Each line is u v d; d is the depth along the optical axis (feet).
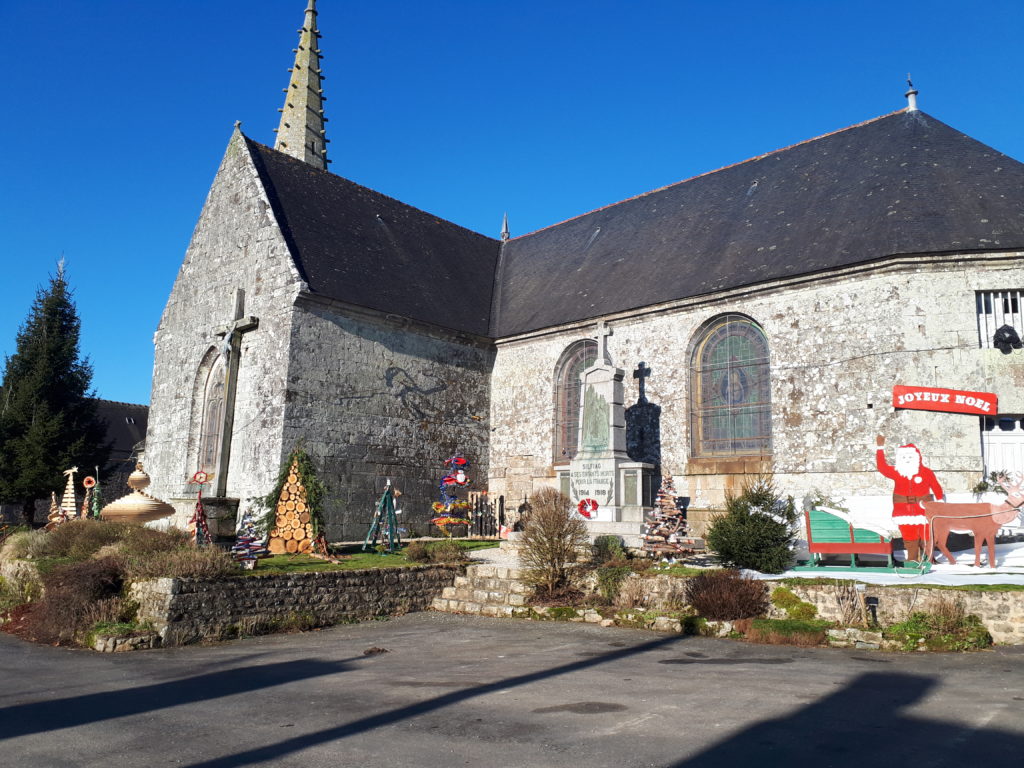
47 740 19.20
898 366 49.62
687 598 36.83
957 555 43.16
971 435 47.29
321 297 61.82
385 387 66.33
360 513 62.49
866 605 33.30
